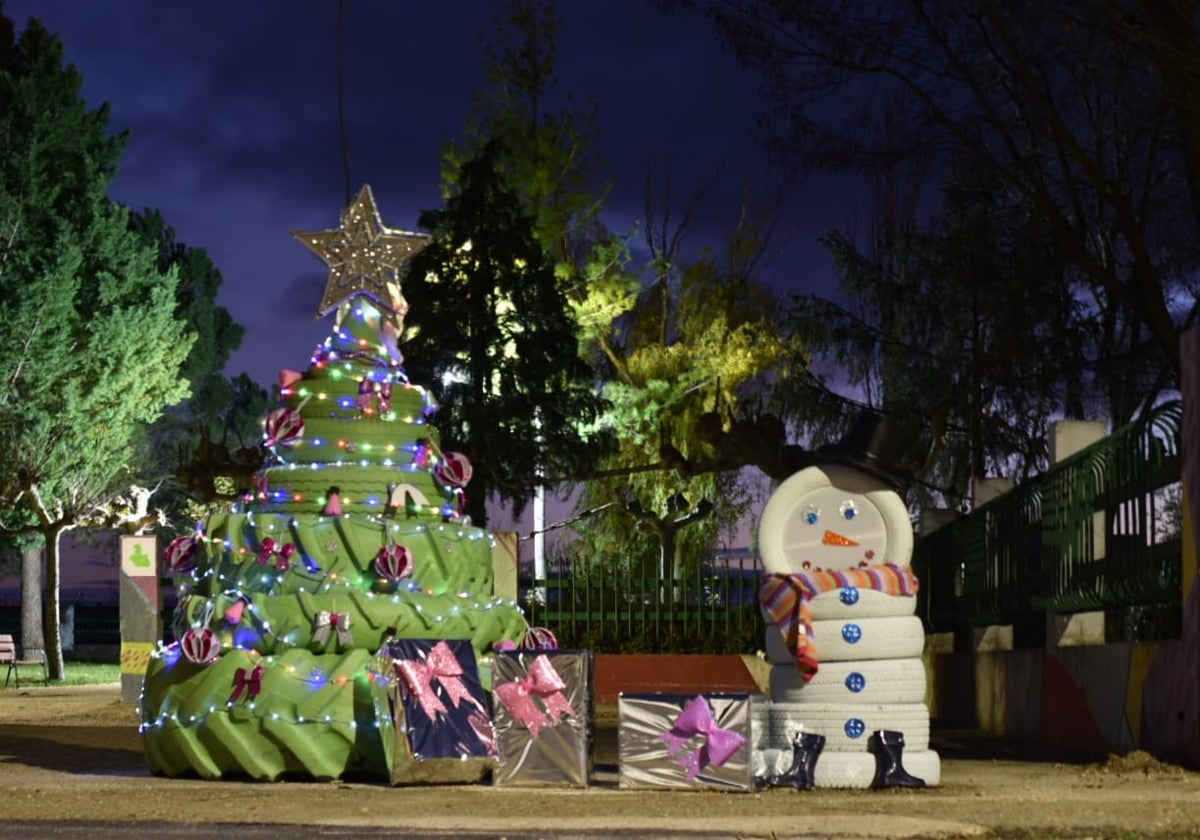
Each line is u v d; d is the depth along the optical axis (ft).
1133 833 26.45
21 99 107.24
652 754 33.37
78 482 105.19
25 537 117.80
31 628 150.51
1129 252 92.38
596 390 126.31
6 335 103.04
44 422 102.73
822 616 34.53
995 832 26.53
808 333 99.55
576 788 33.60
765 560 35.32
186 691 36.78
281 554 37.83
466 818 28.14
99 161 110.42
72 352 106.73
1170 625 46.75
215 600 37.24
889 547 35.29
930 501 99.71
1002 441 97.04
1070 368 91.25
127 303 109.50
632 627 85.20
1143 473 41.50
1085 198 91.35
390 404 39.96
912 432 94.99
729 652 83.71
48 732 56.03
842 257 101.65
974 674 65.41
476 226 90.74
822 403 99.66
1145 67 75.00
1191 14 64.90
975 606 64.54
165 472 153.89
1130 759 38.93
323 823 27.63
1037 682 54.34
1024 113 82.84
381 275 40.78
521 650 34.47
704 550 124.36
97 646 149.18
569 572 86.84
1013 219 94.73
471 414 87.71
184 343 111.34
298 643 36.81
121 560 77.71
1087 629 51.65
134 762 43.24
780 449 73.92
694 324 130.62
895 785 33.83
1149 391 90.68
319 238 40.65
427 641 35.04
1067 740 50.11
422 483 40.27
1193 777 36.04
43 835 26.96
